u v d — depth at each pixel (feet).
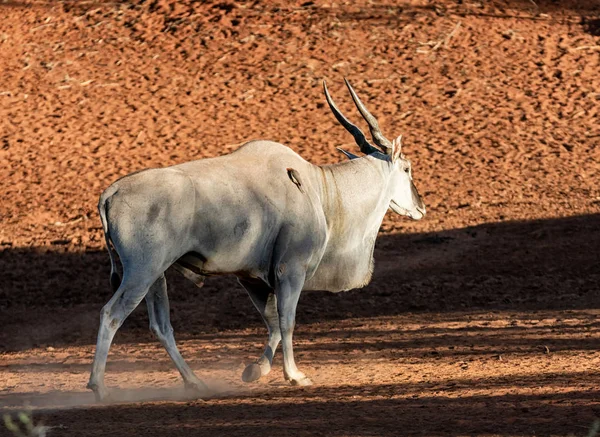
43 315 161.27
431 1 289.12
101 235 195.00
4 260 185.26
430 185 212.02
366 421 72.38
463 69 258.98
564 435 65.00
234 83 256.93
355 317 152.05
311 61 263.49
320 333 137.59
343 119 112.37
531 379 90.68
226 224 92.53
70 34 282.36
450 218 199.21
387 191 110.32
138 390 97.81
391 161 110.32
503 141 229.66
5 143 235.61
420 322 143.13
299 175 98.48
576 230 190.80
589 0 294.46
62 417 79.00
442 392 84.99
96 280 177.68
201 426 73.05
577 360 102.17
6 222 201.36
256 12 286.05
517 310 150.10
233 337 139.74
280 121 239.71
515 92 249.55
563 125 236.02
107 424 75.05
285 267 96.37
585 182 211.82
